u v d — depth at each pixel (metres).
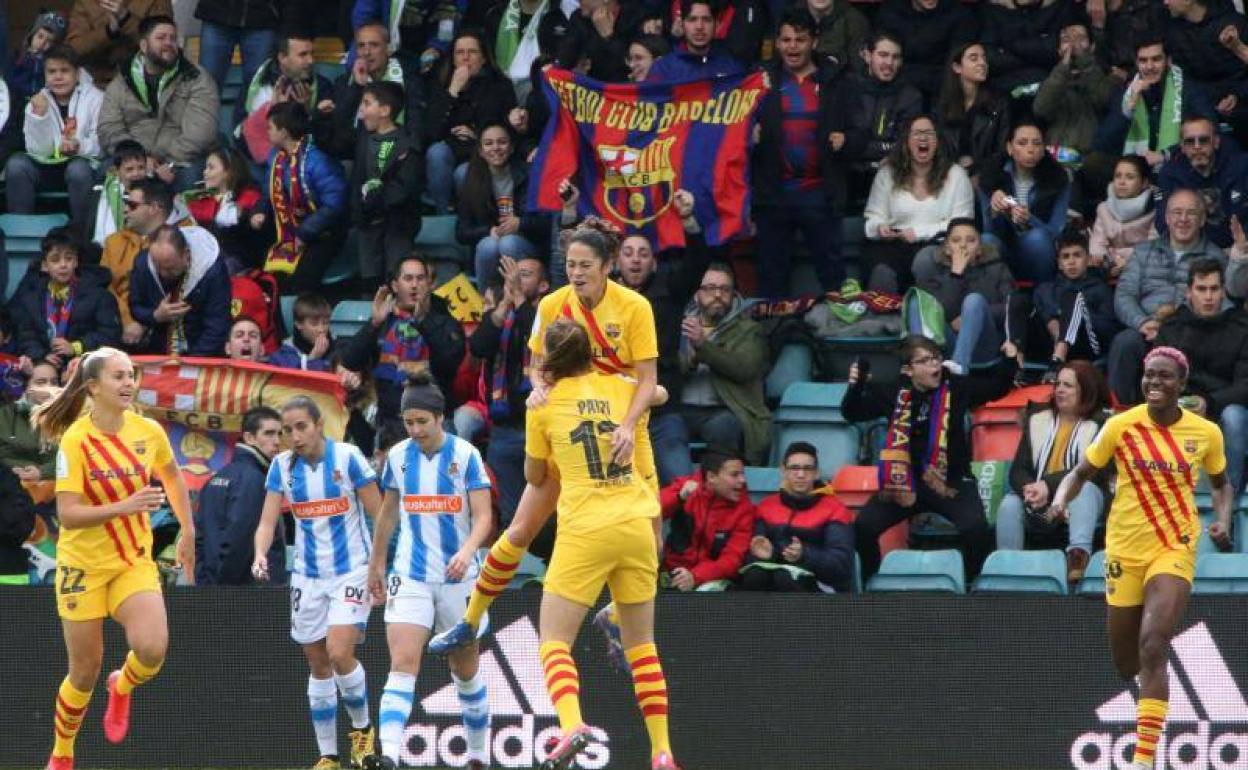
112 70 60.06
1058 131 51.44
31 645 39.84
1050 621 38.38
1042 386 45.91
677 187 48.09
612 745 38.97
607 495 28.86
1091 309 46.88
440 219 53.00
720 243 47.91
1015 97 51.94
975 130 50.72
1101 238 48.84
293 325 50.38
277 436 42.25
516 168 51.34
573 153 48.66
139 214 51.28
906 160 49.44
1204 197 47.38
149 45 54.81
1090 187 51.19
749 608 39.09
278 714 39.50
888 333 48.03
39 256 54.12
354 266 53.59
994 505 44.22
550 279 48.97
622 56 52.34
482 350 45.22
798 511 42.06
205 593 39.88
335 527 35.59
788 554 40.97
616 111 48.75
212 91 55.31
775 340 48.06
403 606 34.12
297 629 35.97
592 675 39.19
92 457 31.58
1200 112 49.72
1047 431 43.22
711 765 38.78
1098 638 38.22
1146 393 33.34
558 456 29.09
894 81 51.19
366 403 47.56
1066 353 46.03
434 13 55.72
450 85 53.12
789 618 38.97
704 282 46.94
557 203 48.28
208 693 39.66
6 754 39.69
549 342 29.03
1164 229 47.44
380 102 51.31
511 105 53.12
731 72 49.47
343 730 39.38
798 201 49.56
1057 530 43.09
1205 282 44.22
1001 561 41.22
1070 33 50.75
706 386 47.00
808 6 55.03
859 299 48.41
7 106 56.44
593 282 29.50
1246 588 40.66
